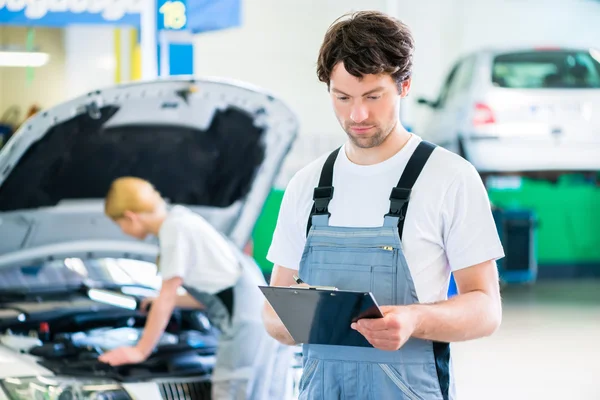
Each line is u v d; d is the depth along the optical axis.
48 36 7.40
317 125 12.68
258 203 4.25
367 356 2.35
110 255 4.22
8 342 4.10
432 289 2.36
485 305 2.29
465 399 6.12
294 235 2.54
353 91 2.25
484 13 13.48
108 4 5.52
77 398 3.56
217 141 4.17
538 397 6.16
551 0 13.58
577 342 7.85
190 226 3.87
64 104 3.86
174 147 4.18
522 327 8.52
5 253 4.18
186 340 4.23
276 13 12.52
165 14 5.68
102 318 4.48
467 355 7.45
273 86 12.62
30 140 3.86
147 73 5.62
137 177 4.29
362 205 2.38
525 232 10.87
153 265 4.95
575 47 11.14
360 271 2.35
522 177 10.95
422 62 13.41
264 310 2.62
